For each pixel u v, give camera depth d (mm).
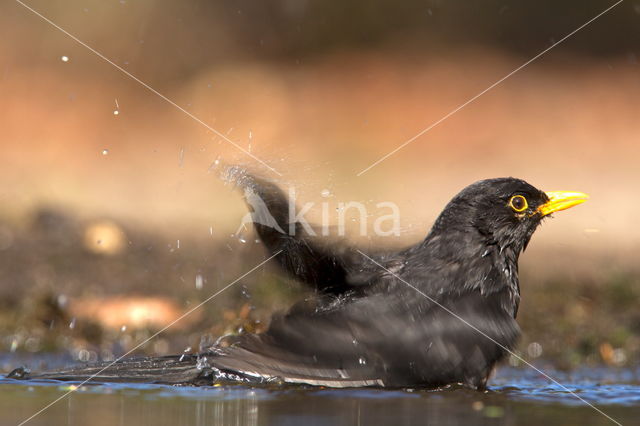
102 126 23500
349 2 29281
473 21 30234
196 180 19453
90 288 13078
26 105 23781
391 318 7988
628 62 29688
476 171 21594
